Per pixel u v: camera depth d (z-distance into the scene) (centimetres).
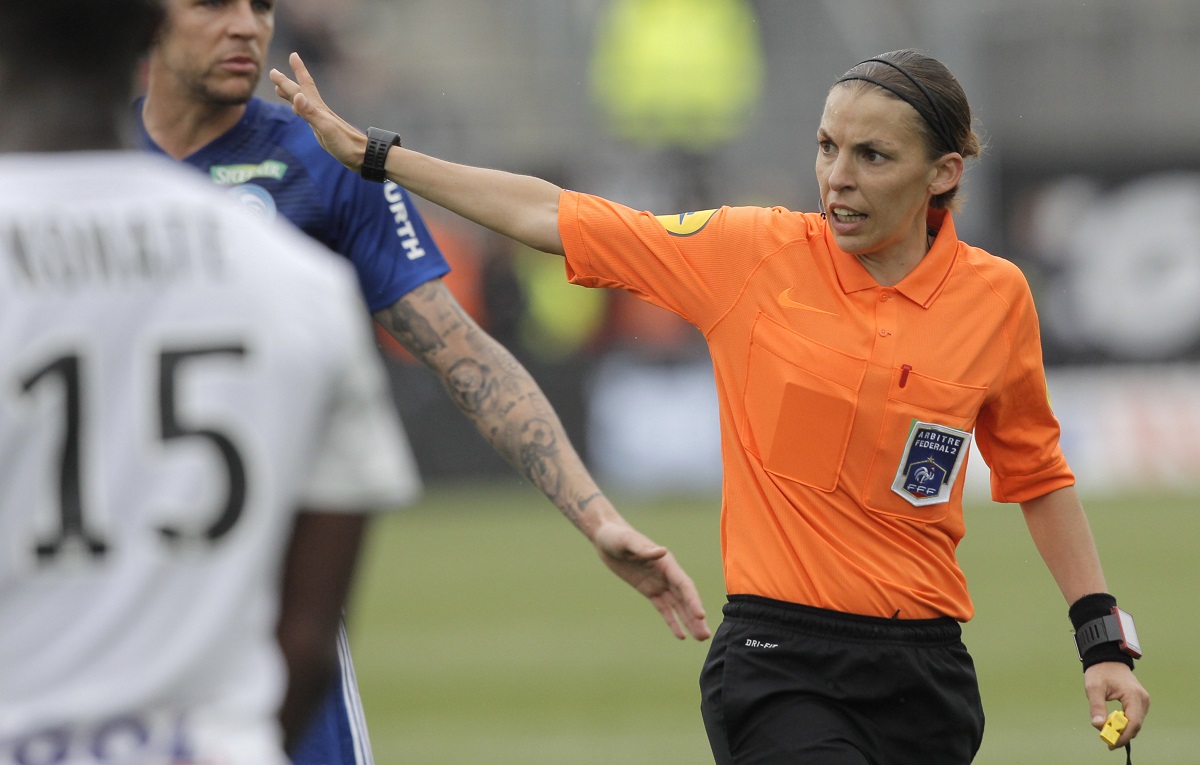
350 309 826
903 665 1377
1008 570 4909
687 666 3556
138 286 781
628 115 7881
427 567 5191
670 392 6838
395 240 1476
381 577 4997
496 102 8156
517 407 1429
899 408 1391
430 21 8500
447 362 1456
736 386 1436
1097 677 1462
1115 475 7094
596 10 8444
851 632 1372
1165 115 7262
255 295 791
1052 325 7212
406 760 2717
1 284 765
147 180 803
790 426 1400
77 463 761
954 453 1406
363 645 3894
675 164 7744
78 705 755
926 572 1405
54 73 797
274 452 783
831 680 1372
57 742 759
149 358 775
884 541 1390
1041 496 1497
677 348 6881
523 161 7850
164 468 768
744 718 1389
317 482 825
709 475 6825
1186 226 7175
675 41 7794
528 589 4700
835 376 1395
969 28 7506
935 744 1406
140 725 764
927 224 1470
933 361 1406
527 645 3847
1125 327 7175
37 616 758
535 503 6794
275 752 790
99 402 767
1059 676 3378
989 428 1485
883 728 1389
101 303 774
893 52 1425
